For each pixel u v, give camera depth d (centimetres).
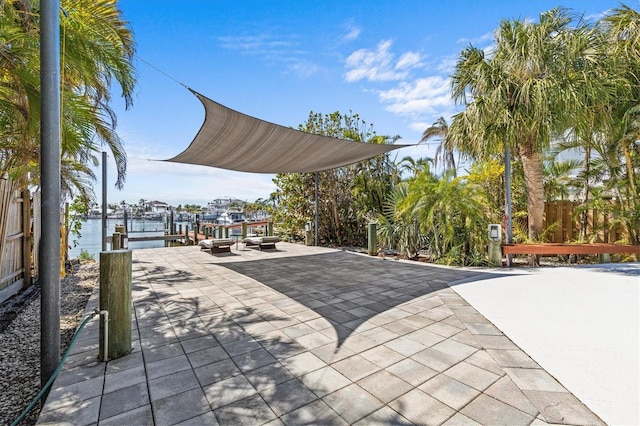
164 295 454
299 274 599
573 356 250
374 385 214
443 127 1191
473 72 625
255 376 228
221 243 877
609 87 554
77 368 240
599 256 673
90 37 365
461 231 698
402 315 358
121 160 503
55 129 211
